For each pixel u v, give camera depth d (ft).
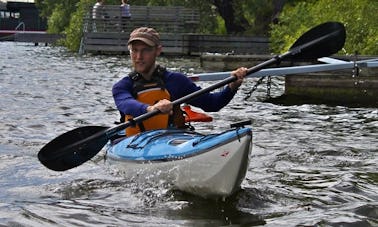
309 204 21.52
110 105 48.08
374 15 73.00
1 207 21.02
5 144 32.22
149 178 23.04
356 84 51.24
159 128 25.07
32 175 25.86
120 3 141.38
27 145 32.12
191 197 21.94
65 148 24.11
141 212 20.52
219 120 41.65
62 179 25.14
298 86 53.31
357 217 19.83
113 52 122.62
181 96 25.61
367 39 70.85
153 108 23.39
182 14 123.44
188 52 116.78
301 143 33.30
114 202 21.77
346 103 51.39
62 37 178.70
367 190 23.58
